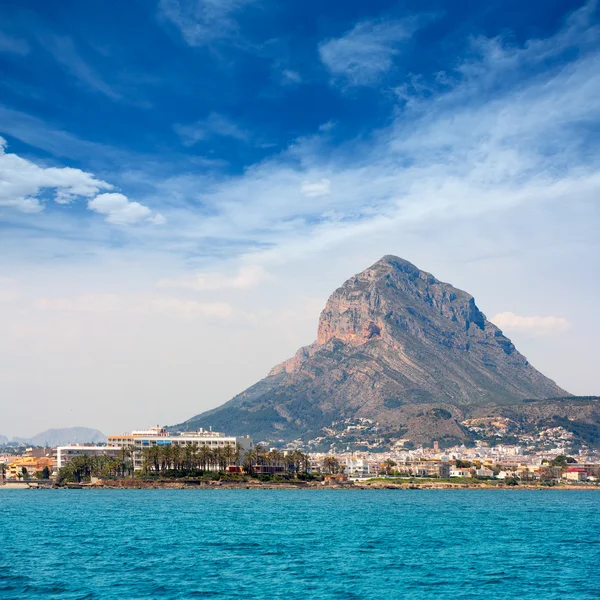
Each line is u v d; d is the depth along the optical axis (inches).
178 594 4133.9
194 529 7455.7
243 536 6870.1
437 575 4822.8
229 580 4547.2
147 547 5974.4
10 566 4980.3
